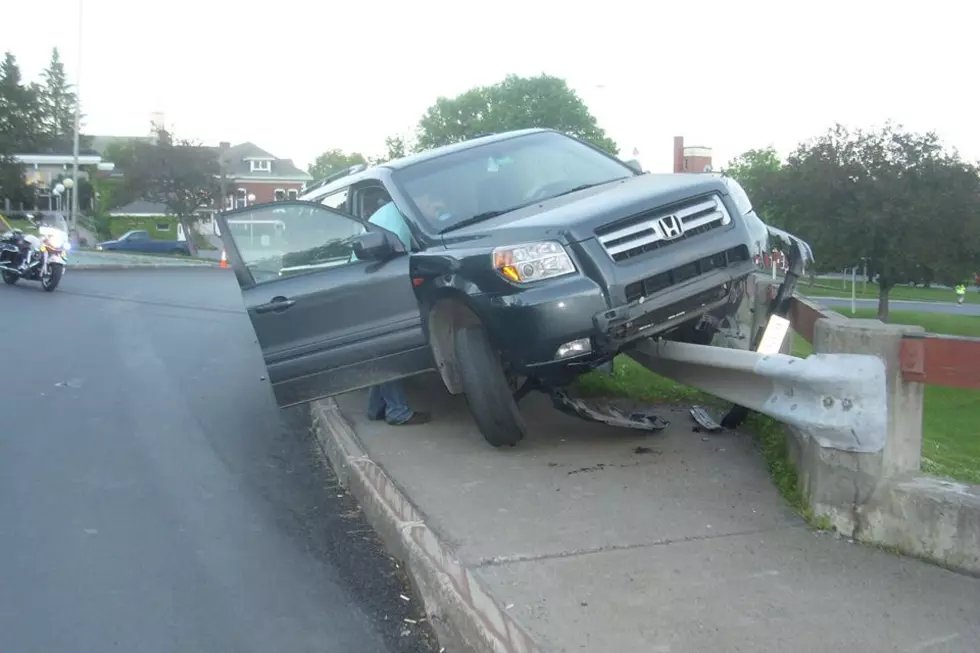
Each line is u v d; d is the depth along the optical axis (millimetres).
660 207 5320
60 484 5879
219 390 8898
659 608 3715
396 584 4430
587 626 3568
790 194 24312
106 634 3891
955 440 10492
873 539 4301
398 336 6113
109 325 13695
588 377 7719
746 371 5059
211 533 5070
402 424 6742
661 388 7539
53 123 96625
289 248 6410
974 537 3969
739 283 5617
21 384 8984
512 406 5633
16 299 16953
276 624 4008
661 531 4543
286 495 5758
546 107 54562
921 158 23531
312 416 7621
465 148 6895
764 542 4379
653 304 5133
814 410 4562
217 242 61125
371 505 5195
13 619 4008
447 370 5895
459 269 5375
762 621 3594
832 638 3457
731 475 5367
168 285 22484
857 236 23672
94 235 56562
